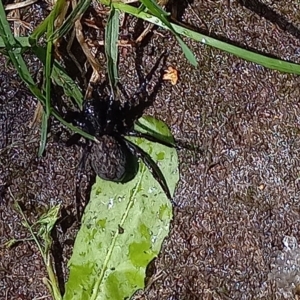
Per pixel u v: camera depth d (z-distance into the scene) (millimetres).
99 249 147
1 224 150
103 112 149
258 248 150
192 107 151
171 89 151
